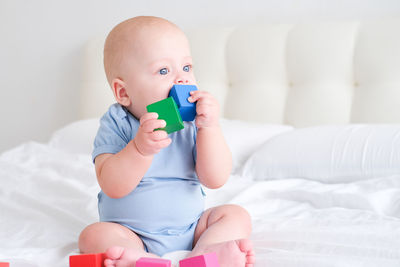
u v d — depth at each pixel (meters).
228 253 0.79
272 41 2.30
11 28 3.09
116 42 1.01
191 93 0.92
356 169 1.53
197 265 0.73
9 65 3.11
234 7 2.58
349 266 0.78
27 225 1.21
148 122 0.84
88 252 0.88
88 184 1.63
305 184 1.52
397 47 2.04
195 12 2.67
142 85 0.97
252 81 2.34
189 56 1.01
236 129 1.97
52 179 1.61
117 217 0.96
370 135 1.59
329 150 1.61
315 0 2.39
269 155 1.71
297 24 2.31
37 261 0.91
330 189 1.42
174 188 0.98
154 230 0.95
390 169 1.48
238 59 2.37
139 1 2.80
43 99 3.07
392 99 2.02
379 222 1.05
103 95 2.69
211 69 2.42
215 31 2.47
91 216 1.27
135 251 0.77
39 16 3.03
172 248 0.95
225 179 0.99
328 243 0.92
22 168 1.81
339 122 2.13
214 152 0.96
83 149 2.17
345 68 2.14
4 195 1.47
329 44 2.17
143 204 0.95
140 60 0.98
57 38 3.01
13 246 1.07
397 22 2.09
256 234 1.04
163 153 0.99
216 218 0.98
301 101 2.21
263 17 2.52
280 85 2.30
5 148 3.17
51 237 1.11
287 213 1.27
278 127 2.02
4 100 3.14
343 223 1.08
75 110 3.01
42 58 3.05
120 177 0.90
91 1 2.92
